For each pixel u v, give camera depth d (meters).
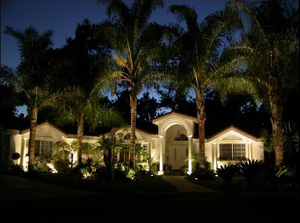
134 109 21.64
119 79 22.27
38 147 24.66
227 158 26.20
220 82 20.34
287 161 23.45
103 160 24.77
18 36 20.72
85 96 23.05
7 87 20.05
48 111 23.62
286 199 13.84
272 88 18.00
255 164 16.83
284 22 17.20
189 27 20.28
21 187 15.61
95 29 21.75
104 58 23.11
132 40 21.14
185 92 21.77
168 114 26.41
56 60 21.73
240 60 19.58
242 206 12.02
